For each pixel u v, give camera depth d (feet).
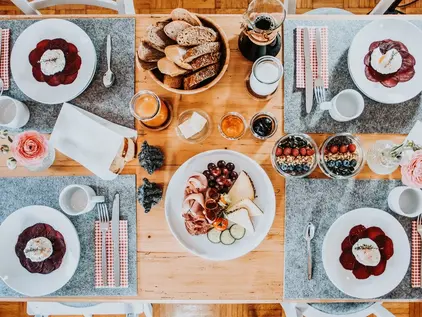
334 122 3.92
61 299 3.92
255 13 3.54
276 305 6.54
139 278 3.88
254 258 3.87
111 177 3.79
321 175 3.92
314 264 3.88
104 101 3.97
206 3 6.61
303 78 3.95
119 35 4.03
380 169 3.83
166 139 3.92
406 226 3.90
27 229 3.87
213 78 3.57
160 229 3.89
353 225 3.83
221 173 3.77
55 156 3.96
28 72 3.93
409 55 3.88
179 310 6.57
